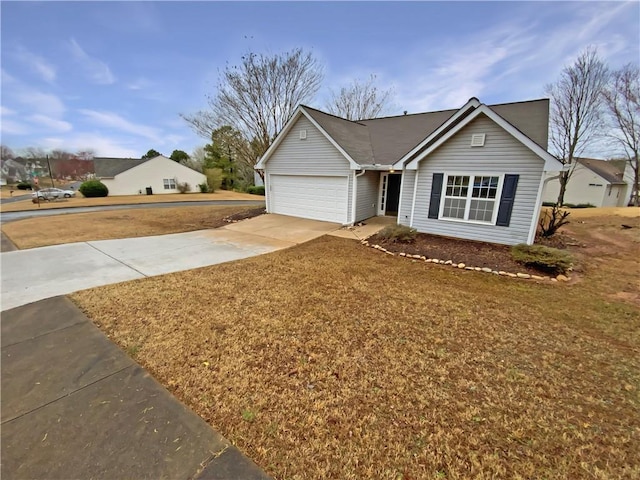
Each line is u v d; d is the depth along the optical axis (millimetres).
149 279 6043
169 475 2074
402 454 2262
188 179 39375
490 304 4973
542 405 2766
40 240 9742
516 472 2127
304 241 9500
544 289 5703
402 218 10117
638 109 19219
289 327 4137
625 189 30906
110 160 38562
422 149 9195
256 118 17359
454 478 2086
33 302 4910
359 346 3697
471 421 2572
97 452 2250
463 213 8906
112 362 3344
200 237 10227
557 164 7203
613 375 3211
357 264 7113
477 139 8242
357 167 10844
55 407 2684
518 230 8102
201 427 2484
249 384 3010
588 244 9398
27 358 3404
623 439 2398
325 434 2432
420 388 2975
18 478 2057
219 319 4355
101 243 9297
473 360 3441
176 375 3137
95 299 5027
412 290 5535
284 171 13328
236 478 2057
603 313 4691
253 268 6766
